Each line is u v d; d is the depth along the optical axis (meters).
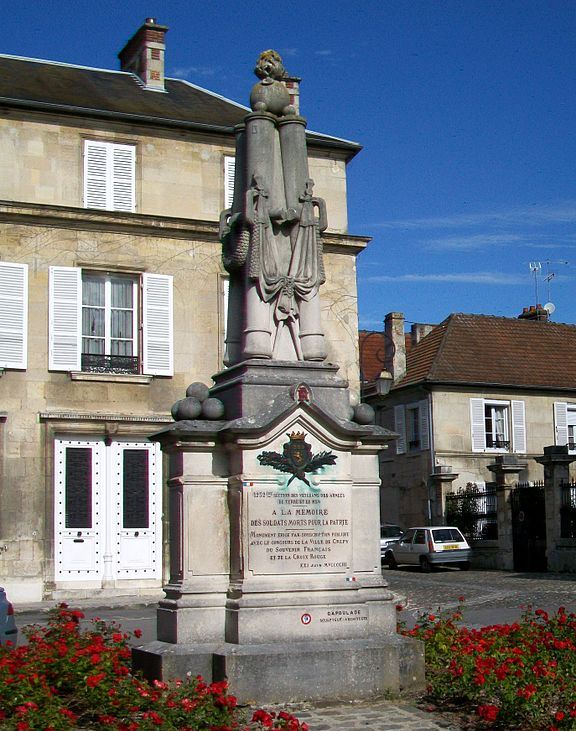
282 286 10.64
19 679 8.42
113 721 7.87
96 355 24.67
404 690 9.62
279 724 7.63
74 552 23.72
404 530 40.22
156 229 25.33
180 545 9.86
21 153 24.67
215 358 25.62
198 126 26.06
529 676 8.74
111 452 24.34
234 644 9.46
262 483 9.89
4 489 23.22
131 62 30.06
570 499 30.53
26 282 24.02
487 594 23.08
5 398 23.55
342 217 27.56
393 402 42.41
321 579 9.96
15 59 28.31
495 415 41.31
